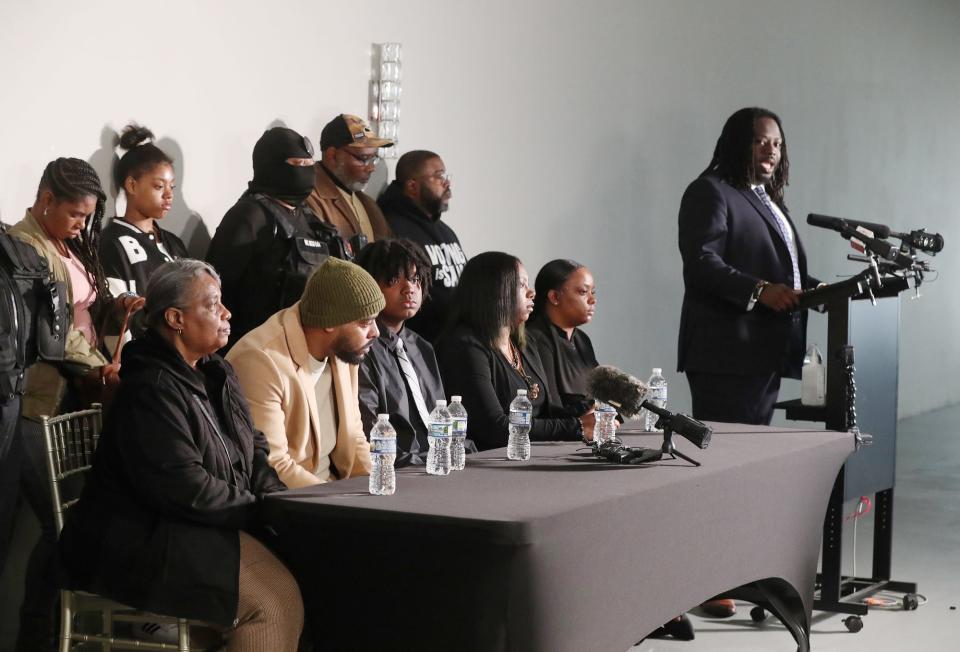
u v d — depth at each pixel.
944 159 11.29
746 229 4.95
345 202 4.61
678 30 7.12
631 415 3.35
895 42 10.12
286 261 4.00
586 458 3.38
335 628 2.71
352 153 4.59
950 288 11.55
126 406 2.66
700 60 7.35
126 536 2.62
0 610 3.62
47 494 3.39
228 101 4.40
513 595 2.47
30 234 3.41
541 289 4.47
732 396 4.88
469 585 2.51
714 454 3.48
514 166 5.90
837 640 4.16
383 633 2.64
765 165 5.03
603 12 6.47
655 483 2.93
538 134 6.05
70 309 3.39
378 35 5.05
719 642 4.10
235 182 4.45
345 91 4.92
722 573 3.26
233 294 4.02
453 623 2.55
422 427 3.69
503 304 3.92
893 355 4.79
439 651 2.58
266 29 4.53
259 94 4.52
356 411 3.36
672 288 7.29
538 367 4.20
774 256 4.97
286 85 4.64
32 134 3.72
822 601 4.45
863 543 5.66
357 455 3.35
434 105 5.39
